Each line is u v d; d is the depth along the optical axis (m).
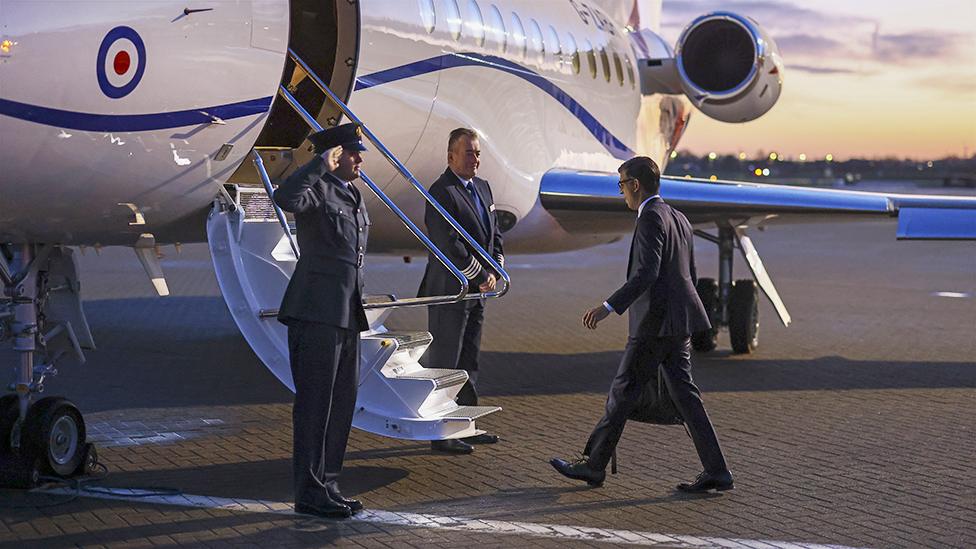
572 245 13.14
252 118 7.40
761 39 14.08
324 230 6.22
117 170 6.77
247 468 7.34
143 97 6.74
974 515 6.41
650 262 6.51
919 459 7.70
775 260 28.33
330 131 6.23
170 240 8.17
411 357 7.89
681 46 14.41
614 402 6.79
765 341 13.65
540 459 7.65
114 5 6.59
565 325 14.94
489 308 16.78
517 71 11.09
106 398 9.62
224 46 7.14
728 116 14.48
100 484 6.91
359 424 7.44
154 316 14.93
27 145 6.32
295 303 6.20
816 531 6.07
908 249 33.34
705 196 11.51
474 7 10.41
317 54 8.53
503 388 10.32
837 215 11.59
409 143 9.54
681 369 6.75
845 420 8.96
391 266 24.45
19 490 6.74
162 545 5.75
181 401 9.53
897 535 6.02
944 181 133.62
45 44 6.27
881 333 14.36
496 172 10.95
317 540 5.85
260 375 10.84
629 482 7.04
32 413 6.82
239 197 7.64
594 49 13.11
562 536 5.95
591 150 13.02
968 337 14.02
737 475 7.23
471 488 6.89
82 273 21.05
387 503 6.55
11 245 7.11
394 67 9.07
